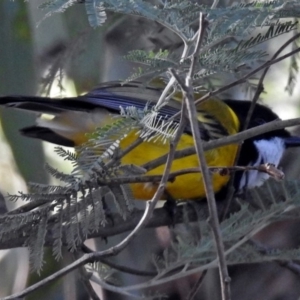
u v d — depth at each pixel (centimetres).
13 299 580
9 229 620
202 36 518
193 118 515
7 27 1009
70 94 1099
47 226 651
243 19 550
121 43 1060
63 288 1045
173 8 556
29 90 1029
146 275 870
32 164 1034
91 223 661
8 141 1034
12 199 630
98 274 903
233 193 911
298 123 589
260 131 591
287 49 1120
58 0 570
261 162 1044
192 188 948
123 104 901
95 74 1073
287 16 576
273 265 1306
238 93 1166
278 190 869
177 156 598
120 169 631
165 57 577
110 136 603
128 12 561
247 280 1306
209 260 867
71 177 613
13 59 1016
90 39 1064
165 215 970
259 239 1255
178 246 839
